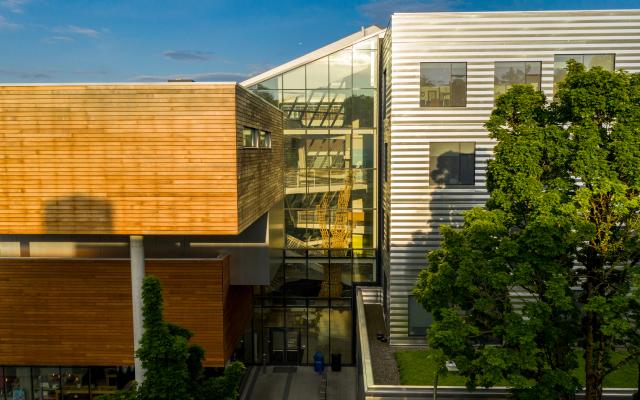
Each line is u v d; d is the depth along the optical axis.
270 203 22.23
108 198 15.27
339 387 25.83
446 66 21.56
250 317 27.33
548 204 12.98
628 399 16.31
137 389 12.20
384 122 26.02
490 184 14.66
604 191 12.71
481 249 13.73
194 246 21.05
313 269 28.27
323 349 28.48
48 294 19.66
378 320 25.48
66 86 14.99
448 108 21.64
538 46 21.27
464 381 17.98
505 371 12.93
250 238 21.12
